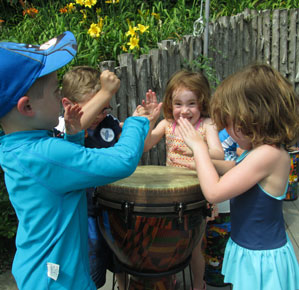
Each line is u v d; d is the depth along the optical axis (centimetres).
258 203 128
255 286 130
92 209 171
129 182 142
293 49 475
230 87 127
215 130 194
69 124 119
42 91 106
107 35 355
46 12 425
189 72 202
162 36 388
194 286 202
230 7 519
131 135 121
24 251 112
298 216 311
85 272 116
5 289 221
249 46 458
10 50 102
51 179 105
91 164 106
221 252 210
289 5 546
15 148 106
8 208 245
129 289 170
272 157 124
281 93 122
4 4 514
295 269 136
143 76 291
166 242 140
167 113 211
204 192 129
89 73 175
